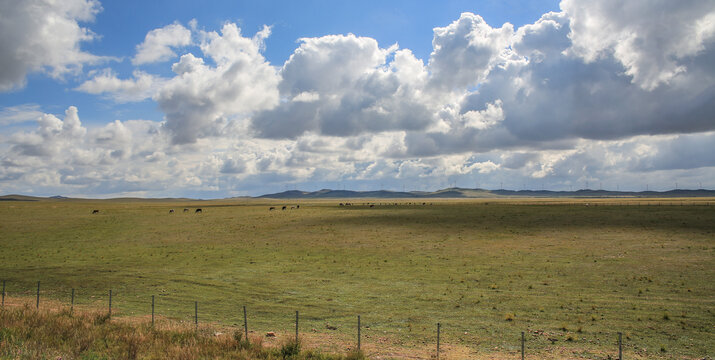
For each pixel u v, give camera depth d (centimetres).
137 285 3669
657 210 8881
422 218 9350
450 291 3353
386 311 2817
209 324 2483
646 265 4116
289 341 1794
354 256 5150
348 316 2703
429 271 4166
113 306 2931
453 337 2269
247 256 5256
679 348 2067
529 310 2789
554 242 5772
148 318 2566
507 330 2386
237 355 1609
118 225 8962
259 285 3641
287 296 3250
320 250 5653
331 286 3581
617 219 7806
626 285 3400
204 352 1611
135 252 5672
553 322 2525
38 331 1728
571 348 2078
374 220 9206
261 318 2655
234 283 3728
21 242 6681
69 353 1462
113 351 1547
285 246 6072
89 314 2353
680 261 4238
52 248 6072
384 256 5106
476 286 3500
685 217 7588
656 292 3161
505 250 5291
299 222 9169
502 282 3622
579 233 6475
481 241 6094
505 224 7844
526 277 3788
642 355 1984
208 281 3812
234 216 10912
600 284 3459
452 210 11225
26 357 1349
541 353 2009
